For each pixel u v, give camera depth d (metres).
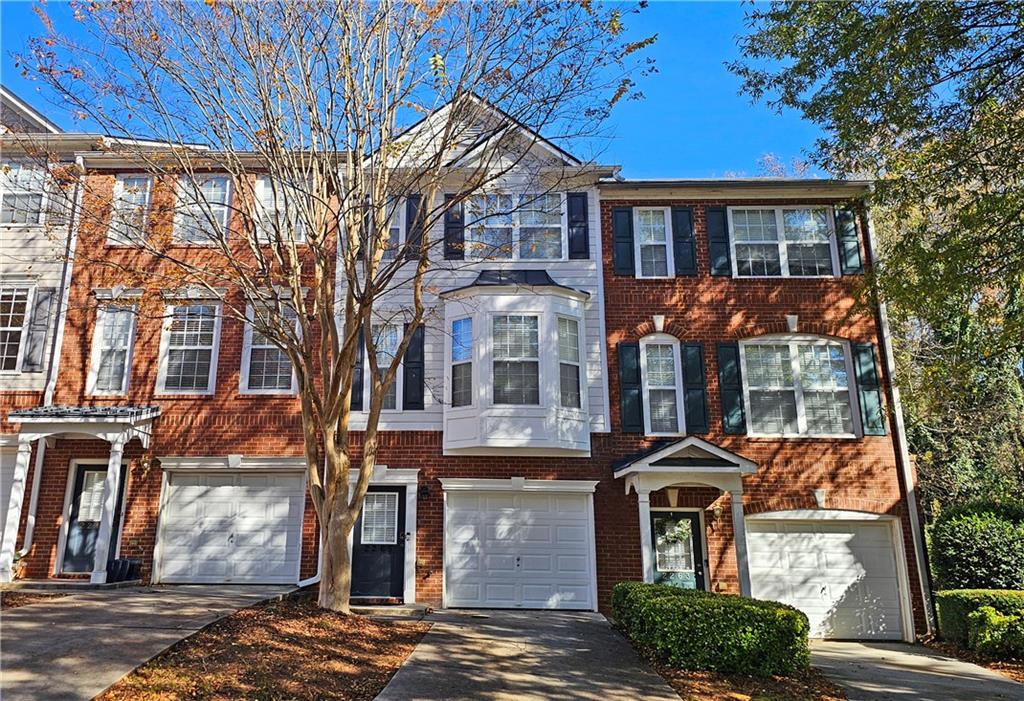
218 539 14.12
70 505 14.16
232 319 14.88
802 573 13.96
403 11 10.44
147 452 14.29
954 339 16.19
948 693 8.94
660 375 14.85
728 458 13.17
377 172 11.12
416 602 13.55
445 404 14.31
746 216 15.63
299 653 8.19
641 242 15.50
